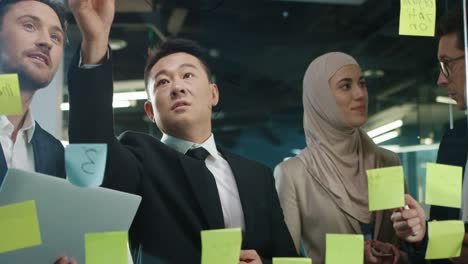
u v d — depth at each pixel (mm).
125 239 914
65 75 1059
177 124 1102
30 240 868
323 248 1124
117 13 1155
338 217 1135
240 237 953
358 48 1266
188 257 1018
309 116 1192
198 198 1046
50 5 1040
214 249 939
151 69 1123
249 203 1066
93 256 897
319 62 1199
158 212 1028
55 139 1037
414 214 1060
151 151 1073
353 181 1166
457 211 1165
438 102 1247
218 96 1177
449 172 1066
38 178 883
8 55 1004
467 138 1197
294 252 1071
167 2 1183
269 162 1175
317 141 1182
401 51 1270
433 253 1048
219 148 1139
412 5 1083
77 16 991
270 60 1214
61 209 896
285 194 1140
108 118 999
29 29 1018
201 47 1196
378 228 1146
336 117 1176
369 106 1231
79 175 924
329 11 1268
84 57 994
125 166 1019
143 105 1136
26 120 1015
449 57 1234
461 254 1121
